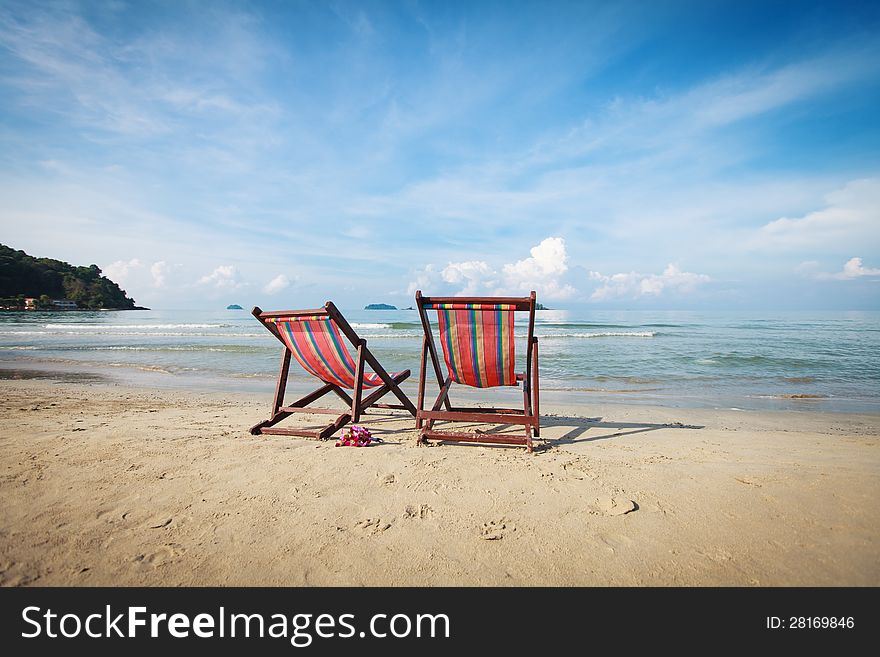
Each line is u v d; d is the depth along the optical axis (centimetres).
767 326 3731
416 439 471
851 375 1201
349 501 299
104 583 214
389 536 253
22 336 2673
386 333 2944
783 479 327
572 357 1603
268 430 481
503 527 262
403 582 216
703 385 1067
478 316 434
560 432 538
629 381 1134
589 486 322
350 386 532
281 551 239
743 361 1485
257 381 1091
